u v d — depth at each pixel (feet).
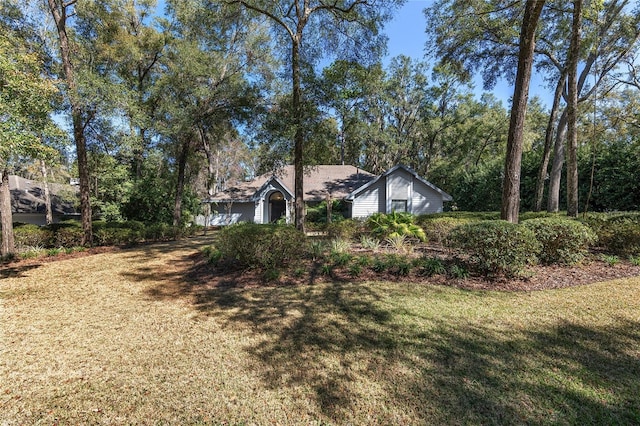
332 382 9.34
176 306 16.38
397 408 8.14
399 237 29.55
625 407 7.98
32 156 22.04
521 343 11.29
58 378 9.74
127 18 58.54
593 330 12.23
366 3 36.50
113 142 38.34
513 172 23.98
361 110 80.69
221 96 50.39
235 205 74.38
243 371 10.03
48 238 36.50
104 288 20.04
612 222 25.16
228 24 42.16
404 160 104.63
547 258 21.24
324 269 20.93
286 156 35.24
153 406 8.39
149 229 45.39
